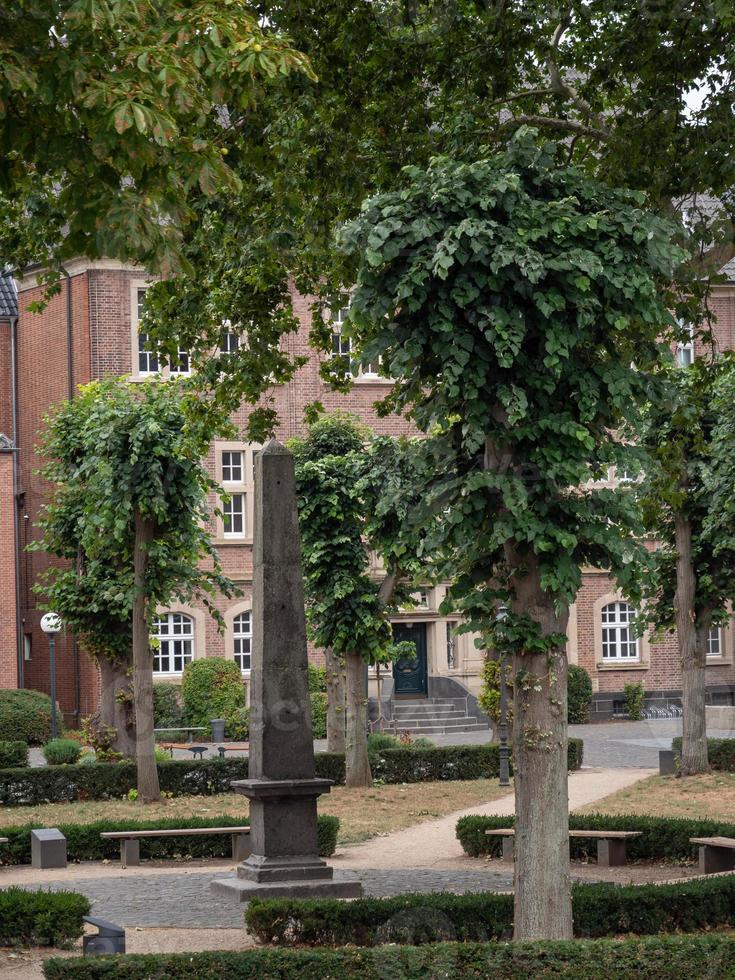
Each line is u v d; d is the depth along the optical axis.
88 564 28.02
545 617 10.89
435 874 17.09
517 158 10.91
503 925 12.05
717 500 24.53
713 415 24.77
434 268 10.25
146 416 23.62
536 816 10.71
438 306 10.43
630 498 10.98
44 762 31.62
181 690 38.03
